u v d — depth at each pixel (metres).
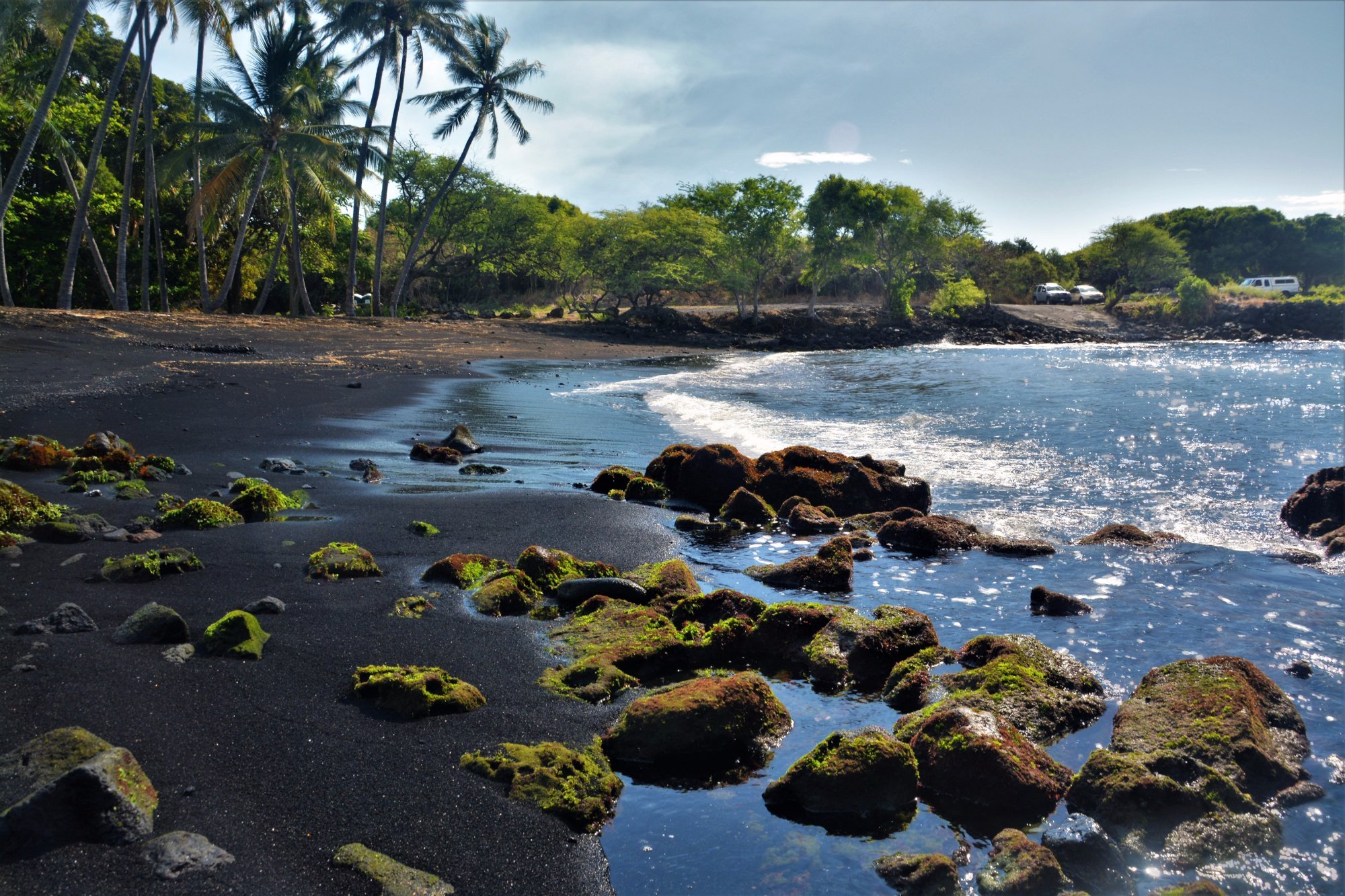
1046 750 4.11
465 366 26.61
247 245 44.16
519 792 3.53
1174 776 3.68
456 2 39.97
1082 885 3.12
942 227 62.88
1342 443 13.31
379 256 44.09
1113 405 18.72
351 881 2.89
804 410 18.55
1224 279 77.06
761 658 5.32
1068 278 82.25
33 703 3.83
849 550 7.06
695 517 9.22
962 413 17.73
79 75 35.66
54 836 2.91
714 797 3.73
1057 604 6.07
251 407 14.69
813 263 60.19
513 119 44.75
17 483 8.12
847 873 3.21
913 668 4.91
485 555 6.78
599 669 4.75
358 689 4.27
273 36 32.28
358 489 9.32
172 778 3.39
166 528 7.00
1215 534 8.36
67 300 26.69
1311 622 5.78
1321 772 3.90
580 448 13.21
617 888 3.07
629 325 52.00
